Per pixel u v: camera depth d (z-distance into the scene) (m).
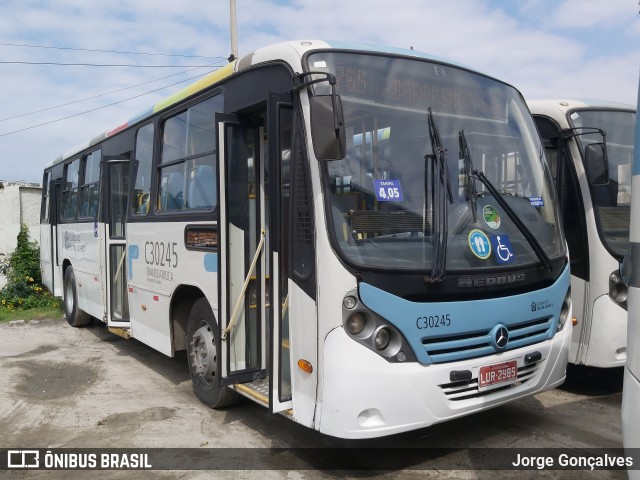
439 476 4.08
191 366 5.73
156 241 6.23
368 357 3.61
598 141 5.78
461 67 4.62
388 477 4.08
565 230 5.70
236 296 4.65
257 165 4.80
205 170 5.29
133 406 5.71
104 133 8.25
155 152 6.37
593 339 5.47
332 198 3.73
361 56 4.14
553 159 5.78
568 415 5.30
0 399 5.96
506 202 4.44
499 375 4.06
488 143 4.52
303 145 3.87
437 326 3.80
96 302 8.36
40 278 12.96
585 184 5.52
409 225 3.88
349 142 3.87
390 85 4.16
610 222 5.54
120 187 7.64
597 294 5.45
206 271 5.20
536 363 4.40
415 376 3.69
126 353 8.01
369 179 3.87
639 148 2.68
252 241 4.75
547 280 4.45
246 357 4.72
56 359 7.66
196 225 5.35
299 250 3.92
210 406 5.55
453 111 4.39
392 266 3.71
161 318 6.15
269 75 4.33
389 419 3.63
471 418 5.21
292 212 3.97
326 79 3.64
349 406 3.58
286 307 4.07
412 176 4.01
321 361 3.70
